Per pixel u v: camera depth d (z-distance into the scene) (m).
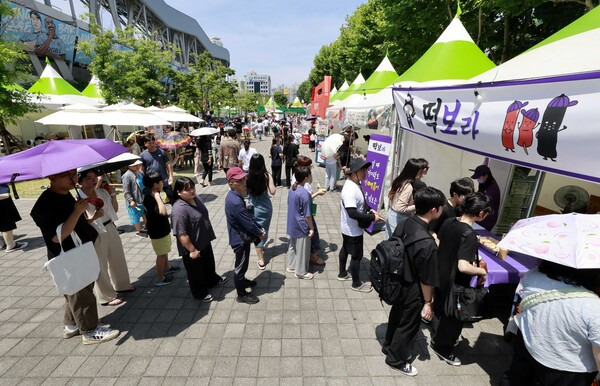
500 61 11.98
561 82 2.26
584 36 2.94
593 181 2.07
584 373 1.75
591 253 1.67
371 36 18.45
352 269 4.12
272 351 3.13
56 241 2.85
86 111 8.20
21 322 3.59
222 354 3.08
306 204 4.24
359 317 3.68
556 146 2.31
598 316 1.64
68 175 2.89
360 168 3.77
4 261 5.10
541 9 9.70
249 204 4.56
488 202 2.62
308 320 3.62
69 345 3.21
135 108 8.88
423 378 2.81
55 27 23.42
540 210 5.32
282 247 5.68
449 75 5.56
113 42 17.36
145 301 3.98
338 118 10.70
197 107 26.80
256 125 28.88
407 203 4.24
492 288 3.54
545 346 1.83
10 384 2.74
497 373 2.88
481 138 3.17
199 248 3.76
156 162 6.17
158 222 4.12
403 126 4.80
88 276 3.03
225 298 4.06
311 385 2.73
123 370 2.89
